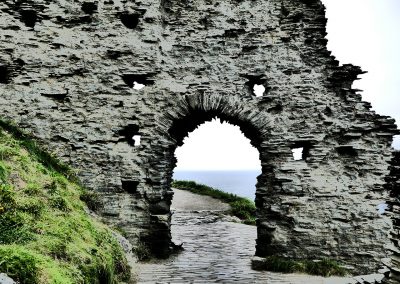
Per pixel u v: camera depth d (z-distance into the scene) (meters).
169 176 10.53
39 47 10.62
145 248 9.55
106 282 5.66
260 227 9.85
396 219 5.64
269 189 9.92
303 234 9.52
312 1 10.53
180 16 10.81
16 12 10.73
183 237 12.95
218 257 9.84
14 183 6.61
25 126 10.30
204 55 10.54
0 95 10.41
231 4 10.77
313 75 10.20
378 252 9.21
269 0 10.72
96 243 6.46
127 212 9.95
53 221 5.95
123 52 10.59
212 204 22.66
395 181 5.99
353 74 10.02
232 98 10.27
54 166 9.73
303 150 10.39
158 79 10.48
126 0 10.80
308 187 9.71
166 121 10.27
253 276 8.03
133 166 10.13
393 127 9.74
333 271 8.66
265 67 10.36
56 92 10.45
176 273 8.04
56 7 10.77
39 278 3.90
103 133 10.30
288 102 10.14
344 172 9.74
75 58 10.59
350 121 9.91
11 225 5.06
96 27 10.72
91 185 10.08
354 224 9.43
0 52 10.53
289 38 10.45
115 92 10.45
